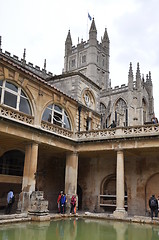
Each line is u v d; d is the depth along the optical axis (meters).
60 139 21.48
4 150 20.52
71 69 92.31
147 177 23.11
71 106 24.55
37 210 15.93
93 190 25.83
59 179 26.39
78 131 23.84
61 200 20.17
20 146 21.17
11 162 21.38
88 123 27.44
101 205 24.61
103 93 69.00
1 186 20.77
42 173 23.50
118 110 65.12
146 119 68.94
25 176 18.27
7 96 17.67
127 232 12.80
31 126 18.39
